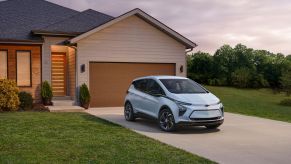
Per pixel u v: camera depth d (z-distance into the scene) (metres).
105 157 7.53
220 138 10.27
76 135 9.99
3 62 18.23
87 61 18.75
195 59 49.34
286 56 54.44
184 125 10.99
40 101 18.70
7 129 10.84
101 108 18.53
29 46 18.58
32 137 9.59
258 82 50.03
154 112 12.19
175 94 11.54
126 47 19.55
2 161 7.11
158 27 19.98
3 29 19.16
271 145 9.29
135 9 19.22
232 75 49.72
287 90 37.59
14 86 16.69
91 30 18.47
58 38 19.02
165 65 20.52
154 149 8.39
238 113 17.44
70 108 16.86
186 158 7.61
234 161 7.59
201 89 12.52
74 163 7.04
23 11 21.78
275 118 15.73
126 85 19.64
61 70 20.53
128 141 9.30
